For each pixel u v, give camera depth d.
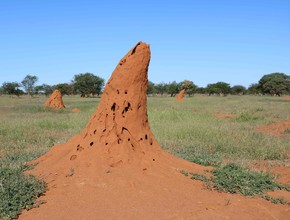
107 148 6.97
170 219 4.97
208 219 5.05
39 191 5.67
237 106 34.41
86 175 6.30
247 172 7.41
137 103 7.55
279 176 8.00
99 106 7.66
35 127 15.23
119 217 4.96
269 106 34.50
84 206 5.28
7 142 11.67
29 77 72.56
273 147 11.07
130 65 7.60
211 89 85.25
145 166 6.81
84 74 73.25
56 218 4.91
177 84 81.69
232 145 11.39
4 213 4.91
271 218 5.32
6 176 6.45
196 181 6.59
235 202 5.79
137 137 7.41
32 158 8.38
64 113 24.47
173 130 13.80
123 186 5.95
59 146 7.91
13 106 31.17
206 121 18.83
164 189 5.98
